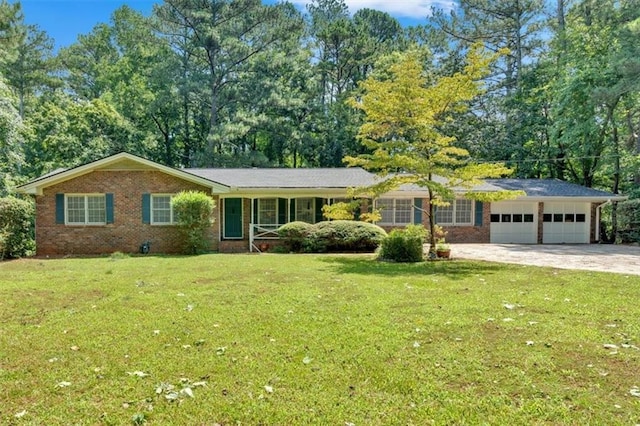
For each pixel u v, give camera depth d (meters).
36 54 34.56
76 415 3.41
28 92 34.97
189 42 32.84
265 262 12.86
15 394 3.77
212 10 31.52
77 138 27.33
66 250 16.56
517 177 26.05
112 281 9.38
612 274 10.19
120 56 41.22
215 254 15.82
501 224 20.77
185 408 3.51
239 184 17.98
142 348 4.88
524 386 3.86
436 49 32.12
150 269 11.38
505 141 25.88
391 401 3.62
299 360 4.49
